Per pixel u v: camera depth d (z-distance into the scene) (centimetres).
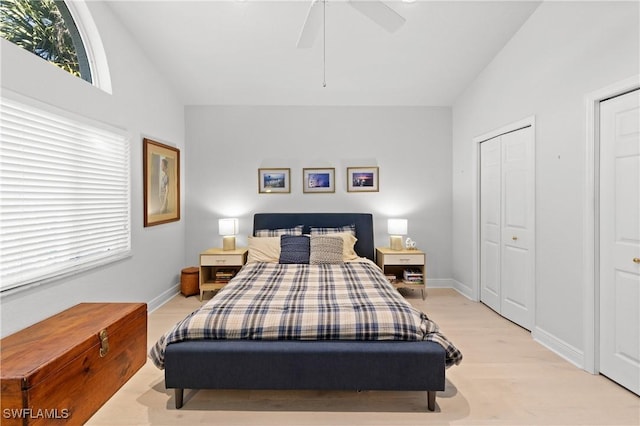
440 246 446
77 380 165
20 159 195
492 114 342
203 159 439
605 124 215
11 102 187
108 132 275
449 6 272
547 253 264
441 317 332
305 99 425
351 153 442
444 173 444
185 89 400
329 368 181
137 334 220
